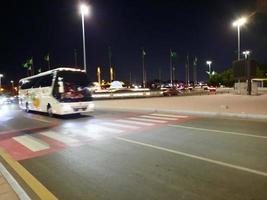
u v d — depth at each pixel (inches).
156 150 302.5
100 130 458.6
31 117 742.5
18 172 246.1
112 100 1392.7
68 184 211.8
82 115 731.4
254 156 265.4
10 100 1753.2
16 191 192.4
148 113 712.4
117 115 695.7
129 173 229.5
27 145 360.8
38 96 800.3
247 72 1409.9
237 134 380.5
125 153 295.1
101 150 313.4
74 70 683.4
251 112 589.6
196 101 1039.0
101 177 223.0
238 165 239.0
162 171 230.7
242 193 180.4
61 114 716.7
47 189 203.6
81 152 308.2
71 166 257.1
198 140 346.9
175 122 521.3
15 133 471.5
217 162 249.8
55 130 480.7
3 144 374.6
